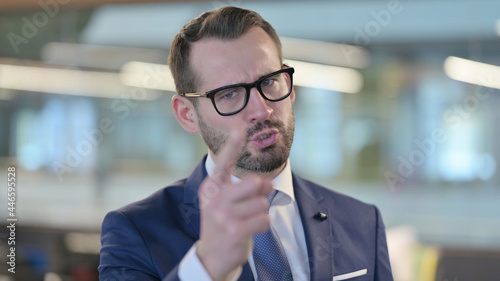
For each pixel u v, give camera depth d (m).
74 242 3.75
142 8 4.89
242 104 0.94
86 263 3.60
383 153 5.33
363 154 5.39
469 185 4.97
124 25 5.10
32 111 5.33
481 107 4.91
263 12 4.74
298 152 5.47
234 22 0.96
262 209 0.62
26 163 5.31
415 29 4.95
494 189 4.92
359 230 1.15
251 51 0.95
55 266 3.57
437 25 4.90
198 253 0.66
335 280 1.04
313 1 4.79
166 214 1.03
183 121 1.06
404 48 5.06
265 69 0.95
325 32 4.94
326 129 5.41
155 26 5.03
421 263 3.08
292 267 1.02
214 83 0.95
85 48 5.25
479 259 3.04
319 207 1.11
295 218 1.08
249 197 0.62
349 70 5.20
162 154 5.54
